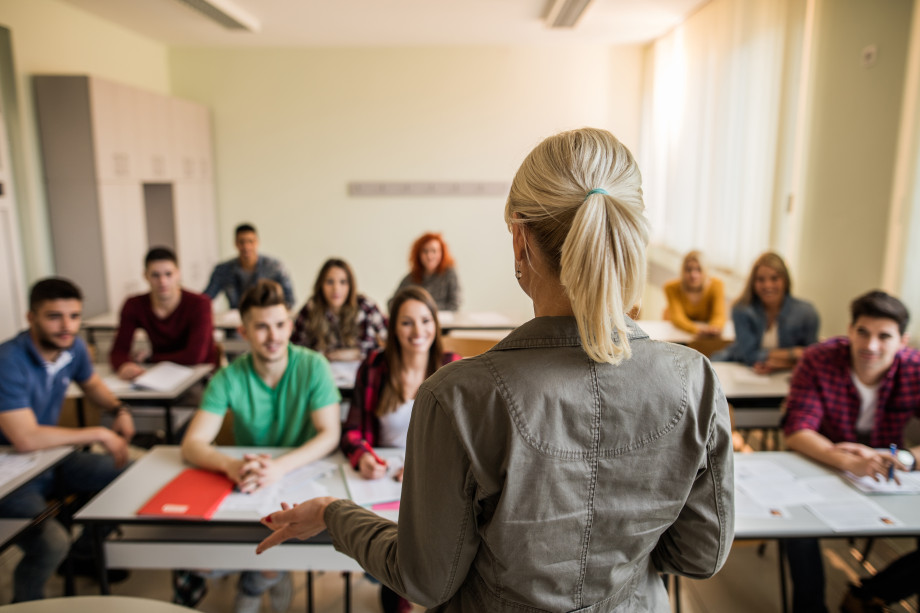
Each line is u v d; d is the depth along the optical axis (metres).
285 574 2.09
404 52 6.43
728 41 4.65
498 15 5.17
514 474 0.66
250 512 1.67
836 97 3.51
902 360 2.10
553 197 0.67
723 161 4.77
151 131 5.34
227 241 6.70
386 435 2.21
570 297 0.66
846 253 3.44
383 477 1.88
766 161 4.18
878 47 3.13
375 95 6.49
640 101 6.55
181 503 1.69
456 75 6.47
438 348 2.24
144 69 5.93
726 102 4.70
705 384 0.73
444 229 6.73
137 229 5.16
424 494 0.70
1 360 2.13
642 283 0.66
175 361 3.26
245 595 2.01
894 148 3.03
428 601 0.74
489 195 6.67
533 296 0.75
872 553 2.59
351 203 6.68
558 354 0.70
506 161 6.61
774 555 2.59
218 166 6.58
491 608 0.74
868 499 1.76
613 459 0.69
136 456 3.47
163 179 5.54
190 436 2.01
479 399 0.67
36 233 4.57
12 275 4.32
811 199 3.79
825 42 3.61
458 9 4.97
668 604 0.85
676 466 0.71
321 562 1.69
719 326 3.92
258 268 4.78
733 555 2.58
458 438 0.67
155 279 3.21
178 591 2.13
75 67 4.91
